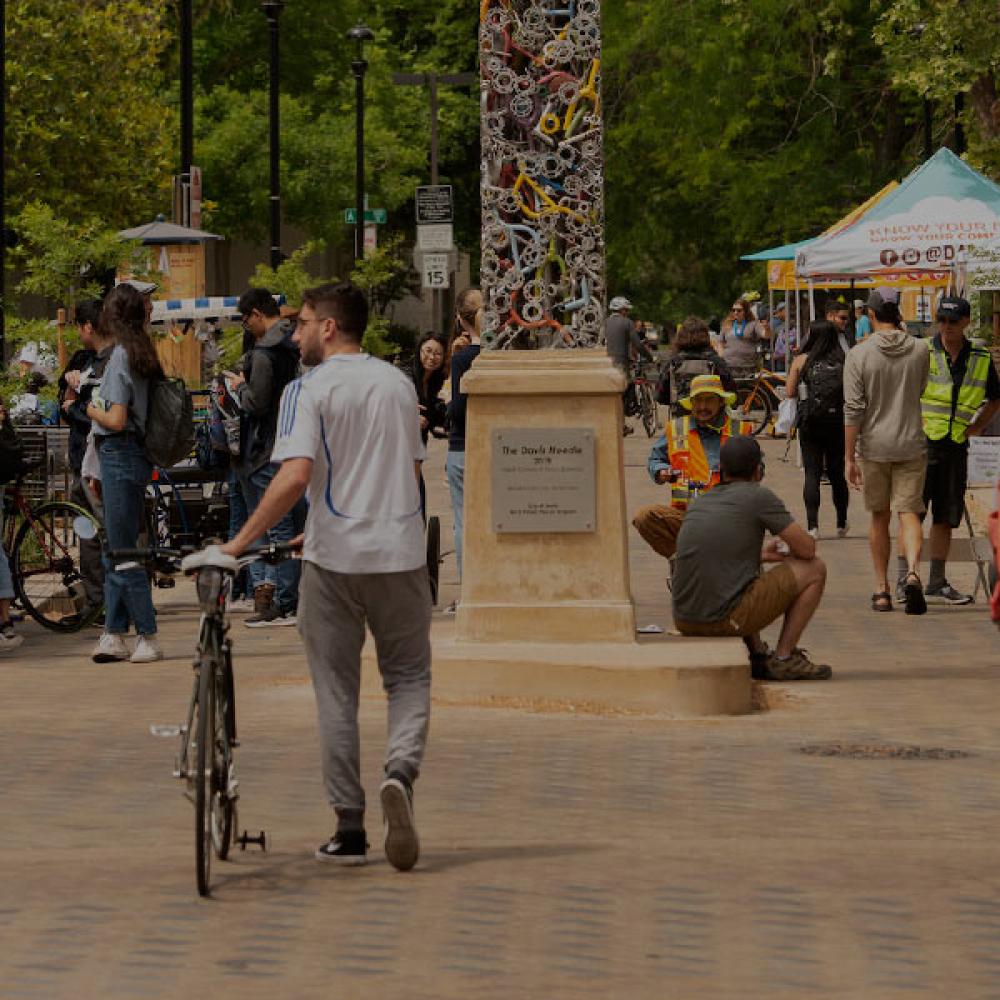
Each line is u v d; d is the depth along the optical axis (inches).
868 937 555.2
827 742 859.4
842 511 1705.2
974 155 2701.8
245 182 4328.3
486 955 538.6
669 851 658.8
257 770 799.1
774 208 3937.0
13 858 656.4
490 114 1010.7
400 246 5241.1
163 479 1336.1
